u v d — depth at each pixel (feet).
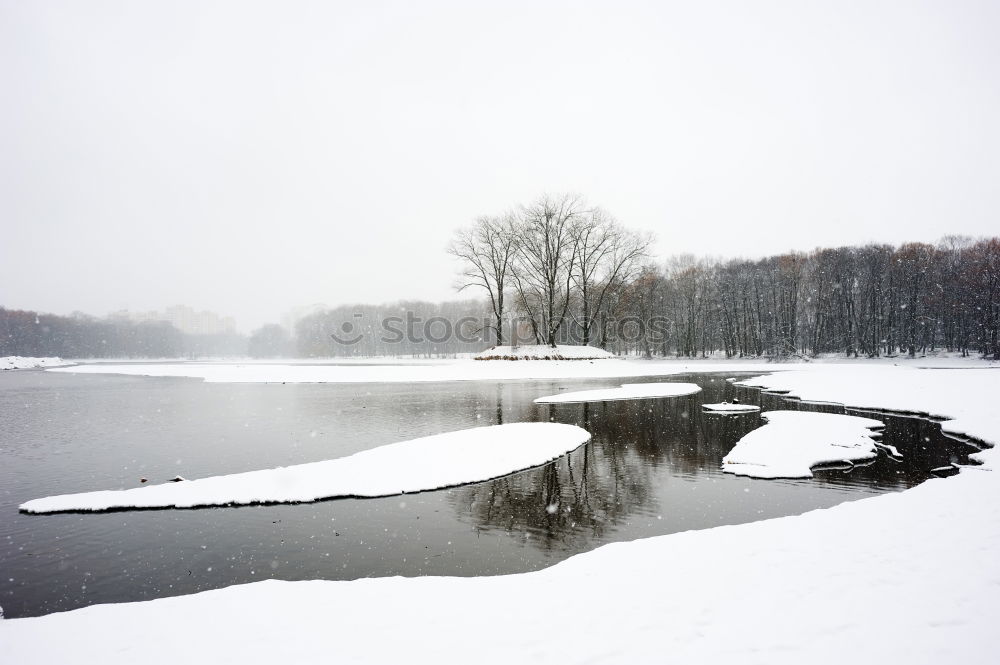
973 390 74.69
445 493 36.68
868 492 36.37
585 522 30.99
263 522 31.17
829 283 228.22
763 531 25.31
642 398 87.92
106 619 18.25
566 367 143.54
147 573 24.62
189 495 35.53
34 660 15.53
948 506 27.55
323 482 38.17
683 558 22.25
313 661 14.79
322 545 27.76
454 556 26.23
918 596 17.29
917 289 206.80
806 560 21.02
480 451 46.42
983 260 199.72
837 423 58.08
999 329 193.36
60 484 39.06
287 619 17.79
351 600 19.34
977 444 50.16
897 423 61.16
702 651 14.60
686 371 150.82
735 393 94.58
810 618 16.21
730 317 245.24
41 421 67.67
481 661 14.55
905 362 185.98
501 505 34.14
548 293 181.68
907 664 13.55
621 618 16.93
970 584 17.98
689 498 35.45
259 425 62.64
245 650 15.64
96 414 73.77
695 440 53.78
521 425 58.08
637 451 49.26
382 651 15.30
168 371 183.52
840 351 224.74
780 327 239.30
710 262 287.28
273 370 164.76
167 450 49.73
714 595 18.26
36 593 22.84
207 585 23.34
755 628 15.78
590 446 51.26
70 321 483.92
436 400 86.43
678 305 261.44
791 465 42.86
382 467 41.50
